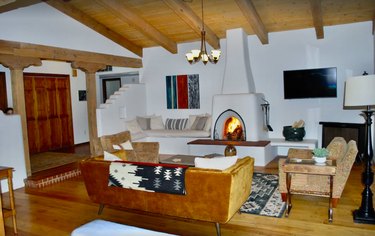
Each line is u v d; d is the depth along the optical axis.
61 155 7.56
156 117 8.15
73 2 6.08
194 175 3.09
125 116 7.68
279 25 6.39
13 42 5.26
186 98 7.92
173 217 3.74
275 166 5.94
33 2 5.60
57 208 4.18
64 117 8.88
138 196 3.47
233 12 5.98
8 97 7.05
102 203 3.77
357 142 5.84
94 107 6.97
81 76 9.41
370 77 3.17
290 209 3.79
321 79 6.35
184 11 5.73
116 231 2.53
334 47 6.30
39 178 5.30
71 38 6.38
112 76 10.28
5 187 5.01
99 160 3.76
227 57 6.77
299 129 6.29
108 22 6.94
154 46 8.22
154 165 3.36
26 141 5.47
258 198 4.23
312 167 3.44
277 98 6.88
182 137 7.31
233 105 6.52
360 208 3.46
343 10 5.54
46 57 5.85
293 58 6.66
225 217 3.08
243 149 6.11
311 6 5.11
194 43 7.71
